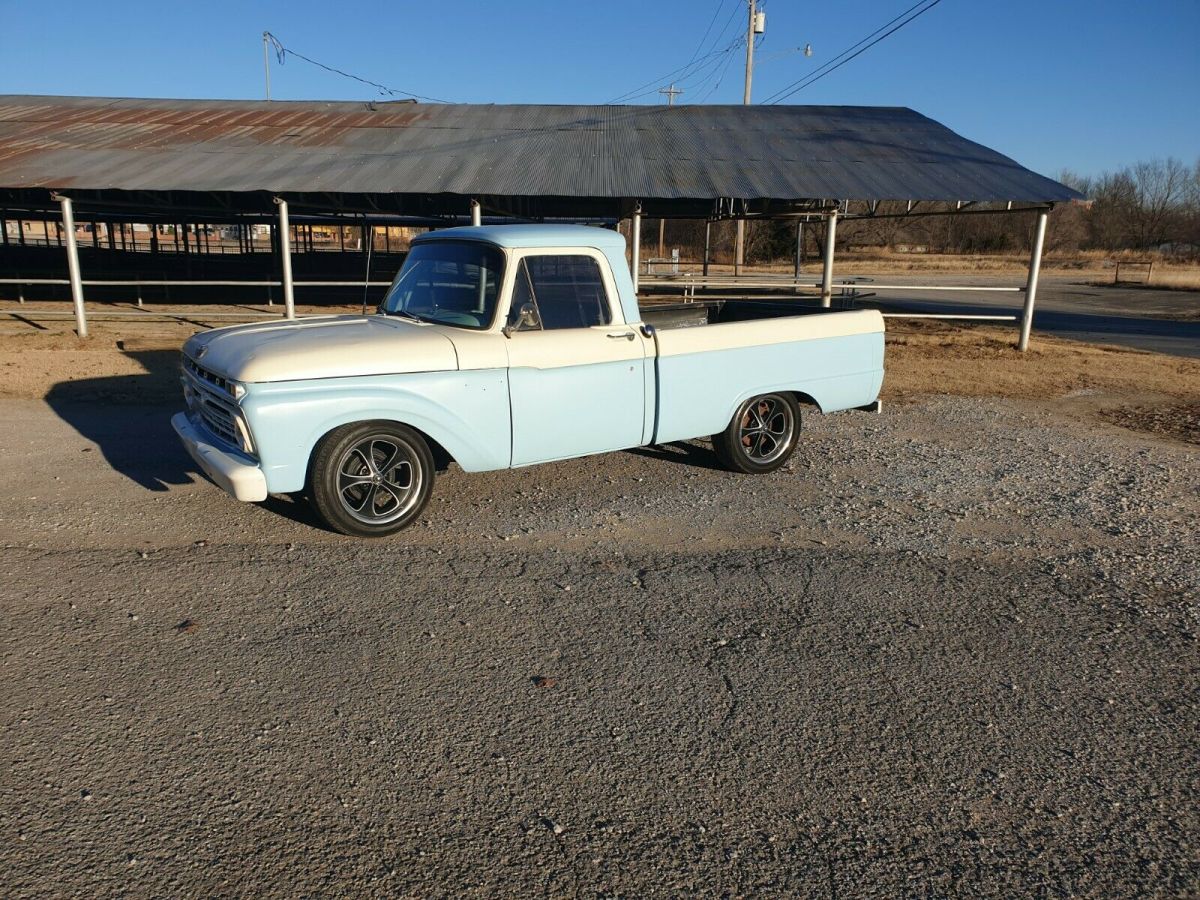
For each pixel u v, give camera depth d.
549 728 3.29
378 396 4.91
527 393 5.41
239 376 4.65
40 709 3.31
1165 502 6.26
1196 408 10.17
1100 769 3.11
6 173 13.37
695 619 4.21
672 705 3.46
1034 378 12.08
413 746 3.16
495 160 14.34
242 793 2.88
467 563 4.82
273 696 3.45
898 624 4.20
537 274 5.46
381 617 4.14
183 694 3.44
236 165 13.98
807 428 8.62
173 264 29.69
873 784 3.01
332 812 2.80
